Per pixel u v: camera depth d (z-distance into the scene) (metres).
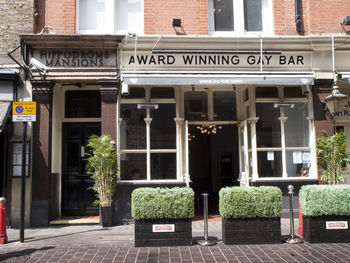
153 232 5.89
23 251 5.69
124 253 5.51
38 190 7.84
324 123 8.41
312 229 6.03
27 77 8.01
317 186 6.20
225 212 5.92
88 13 8.62
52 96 8.30
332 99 7.98
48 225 7.83
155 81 7.75
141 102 8.47
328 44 8.31
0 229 6.20
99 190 7.68
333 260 5.05
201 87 9.16
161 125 8.50
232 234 5.96
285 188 8.34
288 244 5.96
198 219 8.44
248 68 8.34
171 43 8.20
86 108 9.09
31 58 7.91
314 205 5.97
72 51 8.09
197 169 12.17
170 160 8.42
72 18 8.28
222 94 9.32
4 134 8.09
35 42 7.91
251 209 5.91
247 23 8.88
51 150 8.17
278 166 8.59
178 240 5.90
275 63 8.37
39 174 7.86
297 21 8.51
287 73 8.18
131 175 8.27
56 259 5.24
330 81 8.43
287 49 8.34
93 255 5.42
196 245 5.94
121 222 7.92
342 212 5.97
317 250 5.58
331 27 8.57
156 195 5.88
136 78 7.75
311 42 8.28
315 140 8.37
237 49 8.30
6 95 7.87
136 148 8.37
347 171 9.32
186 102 9.16
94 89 9.07
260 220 6.01
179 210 5.87
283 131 8.64
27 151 7.81
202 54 8.27
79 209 8.84
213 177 12.34
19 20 8.05
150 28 8.40
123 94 8.32
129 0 8.74
